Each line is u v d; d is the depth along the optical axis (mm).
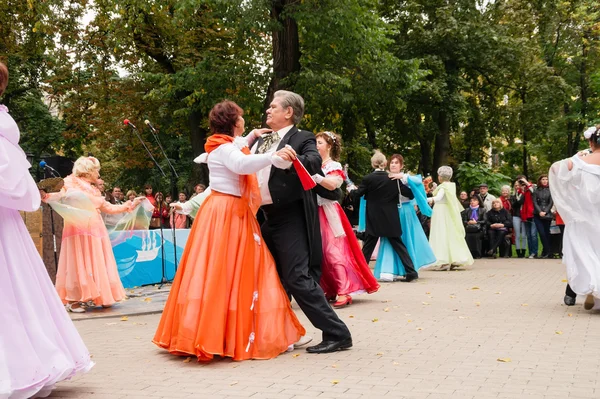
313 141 5363
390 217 10820
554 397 3916
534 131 28891
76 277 8031
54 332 3932
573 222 7387
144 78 19078
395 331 6277
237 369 4719
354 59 18312
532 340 5777
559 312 7430
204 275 4996
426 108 26156
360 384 4254
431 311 7609
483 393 4012
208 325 4902
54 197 7934
